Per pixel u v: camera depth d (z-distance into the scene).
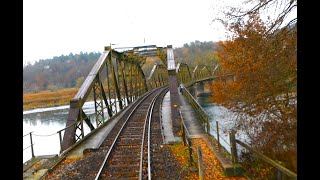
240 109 11.14
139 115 23.73
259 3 9.72
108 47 26.72
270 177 8.70
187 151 12.50
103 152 12.91
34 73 121.88
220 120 23.83
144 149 13.05
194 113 21.91
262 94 9.83
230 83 15.60
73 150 13.74
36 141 30.66
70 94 101.62
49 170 10.65
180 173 9.75
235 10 10.55
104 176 9.71
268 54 9.41
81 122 15.88
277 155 8.77
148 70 99.62
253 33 9.95
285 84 9.16
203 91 80.88
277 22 9.12
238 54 11.43
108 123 20.45
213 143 13.18
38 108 79.38
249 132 10.81
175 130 16.80
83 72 136.25
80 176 9.88
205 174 9.41
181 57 135.38
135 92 40.28
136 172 9.88
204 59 107.06
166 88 60.66
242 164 9.73
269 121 9.48
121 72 32.78
